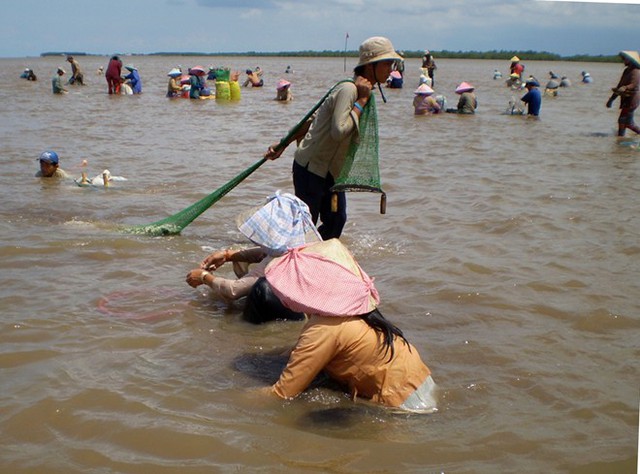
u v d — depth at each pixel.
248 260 5.59
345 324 3.80
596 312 5.22
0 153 12.42
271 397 3.86
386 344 3.84
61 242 6.75
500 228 7.68
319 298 3.82
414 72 57.31
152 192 9.45
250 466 3.17
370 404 3.84
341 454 3.29
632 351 4.60
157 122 18.61
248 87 36.88
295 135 6.71
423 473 3.14
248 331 4.86
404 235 7.39
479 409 3.79
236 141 15.02
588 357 4.50
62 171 10.14
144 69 67.50
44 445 3.32
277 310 4.93
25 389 3.85
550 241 7.18
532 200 9.14
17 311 5.00
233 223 7.90
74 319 4.89
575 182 10.52
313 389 3.99
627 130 17.86
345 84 5.91
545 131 17.59
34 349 4.37
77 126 17.20
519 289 5.71
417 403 3.81
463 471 3.17
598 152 13.89
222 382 4.06
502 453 3.33
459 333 4.84
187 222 7.20
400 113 22.39
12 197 8.83
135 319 4.96
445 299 5.46
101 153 12.92
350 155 6.10
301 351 3.81
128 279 5.82
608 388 4.06
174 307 5.22
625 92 15.89
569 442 3.45
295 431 3.51
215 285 5.25
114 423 3.52
